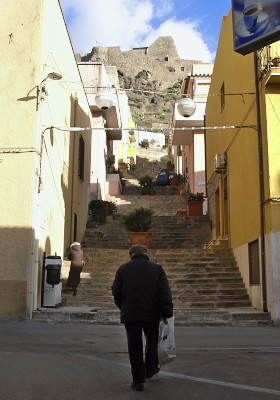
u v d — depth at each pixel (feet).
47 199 40.22
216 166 53.72
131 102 272.10
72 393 15.79
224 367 20.13
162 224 66.74
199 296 40.78
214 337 29.14
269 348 25.18
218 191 60.44
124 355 22.76
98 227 64.44
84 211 62.44
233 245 49.16
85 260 47.57
